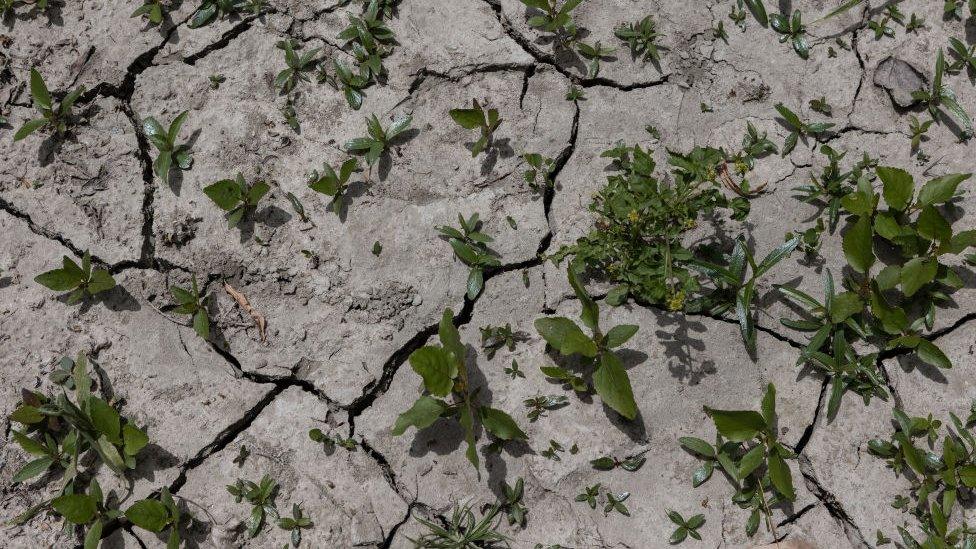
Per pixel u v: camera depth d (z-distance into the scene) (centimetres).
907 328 127
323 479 126
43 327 129
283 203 133
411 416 123
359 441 127
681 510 125
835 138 135
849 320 127
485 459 126
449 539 123
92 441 124
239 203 132
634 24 138
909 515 124
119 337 129
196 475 126
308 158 134
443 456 126
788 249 126
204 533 124
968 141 134
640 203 125
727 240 131
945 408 127
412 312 130
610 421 127
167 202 133
